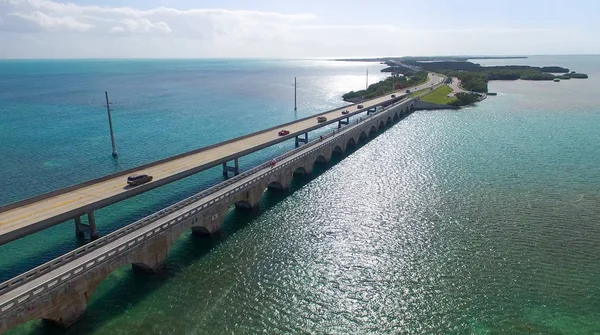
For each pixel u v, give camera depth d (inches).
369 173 3651.6
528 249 2240.4
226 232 2490.2
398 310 1759.4
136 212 2792.8
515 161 3922.2
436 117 6584.6
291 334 1616.6
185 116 6875.0
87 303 1729.8
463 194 3068.4
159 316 1712.6
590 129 5359.3
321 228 2529.5
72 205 2220.7
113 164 4099.4
